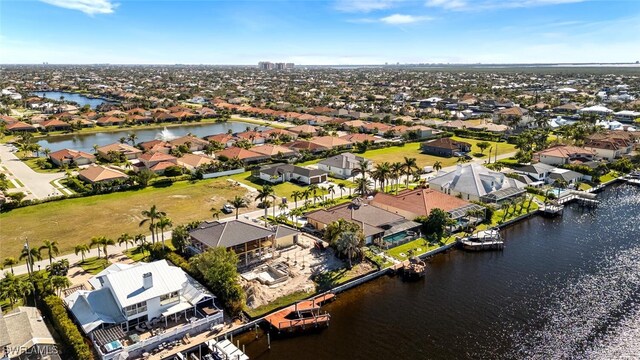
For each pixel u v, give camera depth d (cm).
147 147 19350
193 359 6238
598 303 7800
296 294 7875
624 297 7994
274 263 8925
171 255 8756
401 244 10025
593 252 9881
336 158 16550
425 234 10606
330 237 9312
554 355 6462
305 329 7006
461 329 7088
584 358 6397
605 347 6631
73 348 6075
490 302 7869
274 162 17550
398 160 18150
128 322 6631
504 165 16875
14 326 6106
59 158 16825
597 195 14050
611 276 8762
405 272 8775
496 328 7112
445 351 6556
